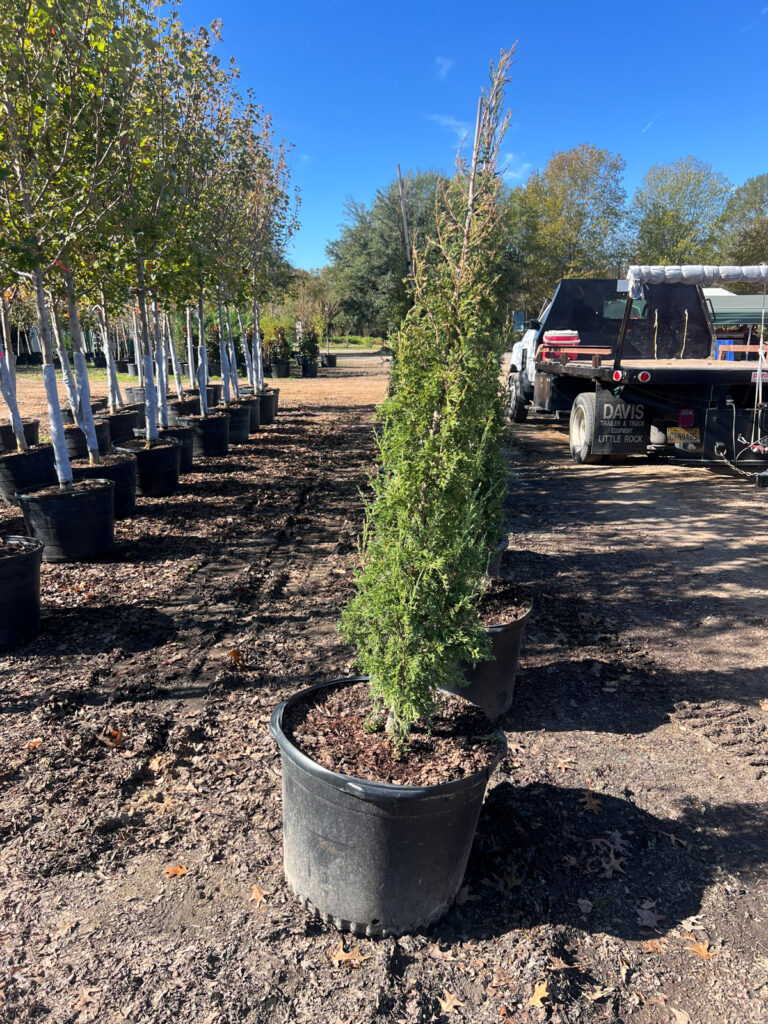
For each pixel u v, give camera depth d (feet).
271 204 43.14
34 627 13.92
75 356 21.63
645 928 7.52
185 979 6.65
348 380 90.58
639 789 9.84
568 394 34.94
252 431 43.60
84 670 12.65
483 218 7.74
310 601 16.19
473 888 8.00
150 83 21.65
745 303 39.93
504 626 10.68
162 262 25.03
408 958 7.05
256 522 22.74
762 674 13.16
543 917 7.56
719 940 7.39
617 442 29.63
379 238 116.16
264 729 10.90
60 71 16.63
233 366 46.44
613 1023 6.42
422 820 6.81
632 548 20.54
